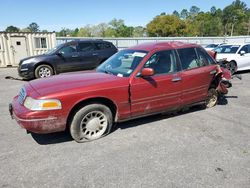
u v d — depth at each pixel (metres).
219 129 4.52
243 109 5.74
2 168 3.24
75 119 3.83
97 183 2.92
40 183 2.93
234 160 3.41
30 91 3.81
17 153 3.64
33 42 17.80
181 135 4.25
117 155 3.57
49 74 10.03
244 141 4.02
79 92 3.74
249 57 11.27
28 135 4.29
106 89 3.95
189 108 5.69
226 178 3.00
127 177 3.03
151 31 79.88
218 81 5.71
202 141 4.02
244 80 9.67
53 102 3.58
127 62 4.61
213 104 5.86
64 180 2.98
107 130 4.18
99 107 3.97
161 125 4.70
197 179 2.98
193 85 5.05
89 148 3.79
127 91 4.15
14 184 2.90
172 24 76.94
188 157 3.49
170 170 3.17
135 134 4.30
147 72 4.12
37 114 3.52
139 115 4.45
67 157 3.52
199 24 97.94
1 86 8.82
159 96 4.55
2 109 5.89
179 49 4.93
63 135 4.26
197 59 5.21
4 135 4.30
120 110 4.18
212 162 3.36
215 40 31.66
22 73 9.80
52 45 18.55
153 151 3.68
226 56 10.99
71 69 10.34
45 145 3.90
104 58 10.89
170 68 4.70
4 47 16.84
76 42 10.51
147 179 2.99
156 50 4.58
